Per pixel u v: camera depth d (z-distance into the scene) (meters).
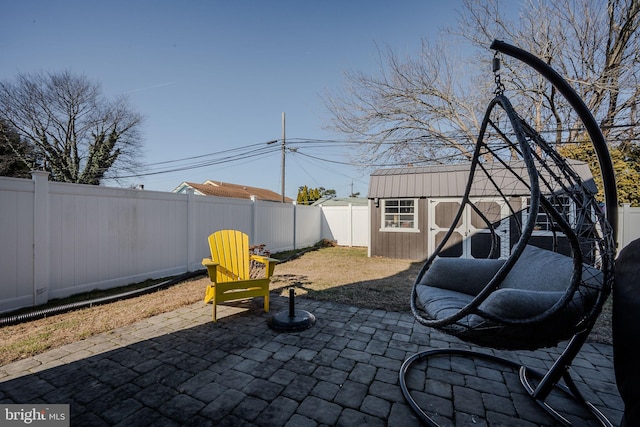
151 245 4.82
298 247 9.68
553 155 1.79
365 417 1.65
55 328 2.84
